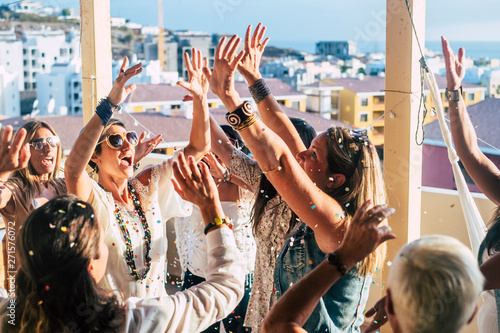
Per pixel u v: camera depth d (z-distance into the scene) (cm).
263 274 193
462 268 90
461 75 219
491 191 215
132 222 182
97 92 332
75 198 122
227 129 256
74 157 172
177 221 246
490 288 152
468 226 229
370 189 162
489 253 189
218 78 160
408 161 260
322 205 143
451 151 228
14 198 216
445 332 90
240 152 212
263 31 198
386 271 267
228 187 237
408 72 253
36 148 224
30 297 113
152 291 186
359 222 110
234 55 160
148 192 191
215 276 126
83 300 114
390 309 98
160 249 189
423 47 251
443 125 229
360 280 152
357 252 108
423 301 89
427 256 92
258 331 195
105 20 331
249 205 237
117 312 116
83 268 114
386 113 265
